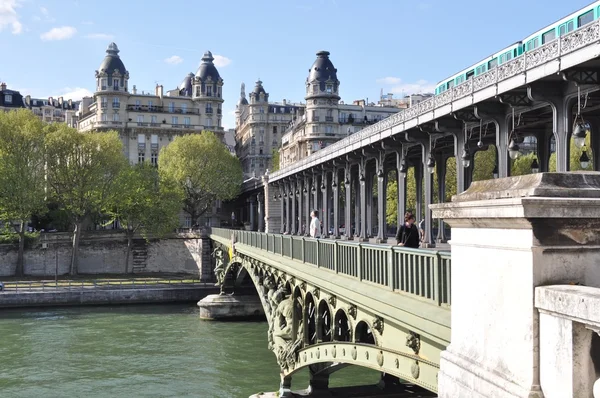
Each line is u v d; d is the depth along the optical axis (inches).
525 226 184.4
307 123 4488.2
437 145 1592.0
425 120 1243.8
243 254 1648.6
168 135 4953.3
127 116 4845.0
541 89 863.7
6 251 2942.9
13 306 2266.2
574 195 183.9
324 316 798.5
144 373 1242.0
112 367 1296.8
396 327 507.5
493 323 202.7
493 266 202.8
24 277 2876.5
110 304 2388.0
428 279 410.9
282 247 1034.7
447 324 350.0
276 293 1021.8
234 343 1563.7
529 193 184.1
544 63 817.5
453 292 232.2
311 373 918.4
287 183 2869.1
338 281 636.1
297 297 943.7
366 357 582.6
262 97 5925.2
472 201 210.1
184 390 1110.4
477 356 212.2
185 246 3174.2
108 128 4778.5
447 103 1129.4
